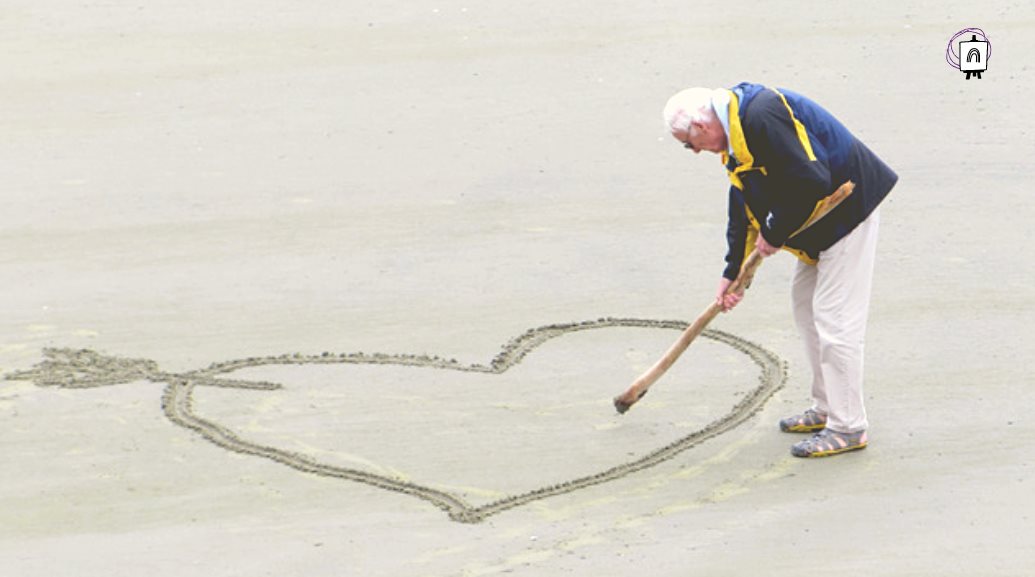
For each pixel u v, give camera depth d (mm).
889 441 23953
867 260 23094
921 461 23234
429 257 32625
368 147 39625
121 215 35688
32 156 39719
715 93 22438
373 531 21438
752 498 22234
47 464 23703
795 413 25047
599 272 31500
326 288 31078
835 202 22562
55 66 46375
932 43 45344
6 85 44906
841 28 47062
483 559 20547
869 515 21594
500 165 38062
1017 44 45000
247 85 44406
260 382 26656
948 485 22438
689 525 21438
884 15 48219
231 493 22672
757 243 23734
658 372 24469
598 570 20172
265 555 20797
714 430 24516
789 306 29547
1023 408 24922
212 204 36250
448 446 24125
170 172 38375
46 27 49750
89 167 38906
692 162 37906
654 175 37156
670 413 25156
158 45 47906
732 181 22812
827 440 23531
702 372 26750
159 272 32188
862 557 20391
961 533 20984
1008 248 32031
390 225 34531
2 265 32812
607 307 29766
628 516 21766
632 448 23938
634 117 40906
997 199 34719
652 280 31031
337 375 26938
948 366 26641
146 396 26125
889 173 23125
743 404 25422
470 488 22688
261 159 39094
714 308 24047
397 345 28203
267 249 33375
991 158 37219
